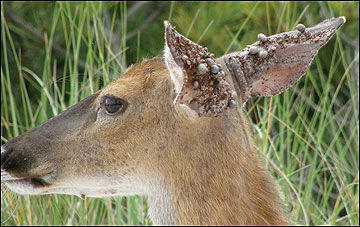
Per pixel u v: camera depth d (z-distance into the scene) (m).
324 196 11.55
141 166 6.27
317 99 14.18
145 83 6.25
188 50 5.32
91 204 10.60
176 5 13.38
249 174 6.21
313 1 13.22
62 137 6.45
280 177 10.56
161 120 6.17
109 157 6.31
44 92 11.04
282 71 6.43
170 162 6.17
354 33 13.28
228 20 12.95
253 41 12.68
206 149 6.11
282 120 11.50
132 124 6.23
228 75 6.15
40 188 6.55
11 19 13.49
